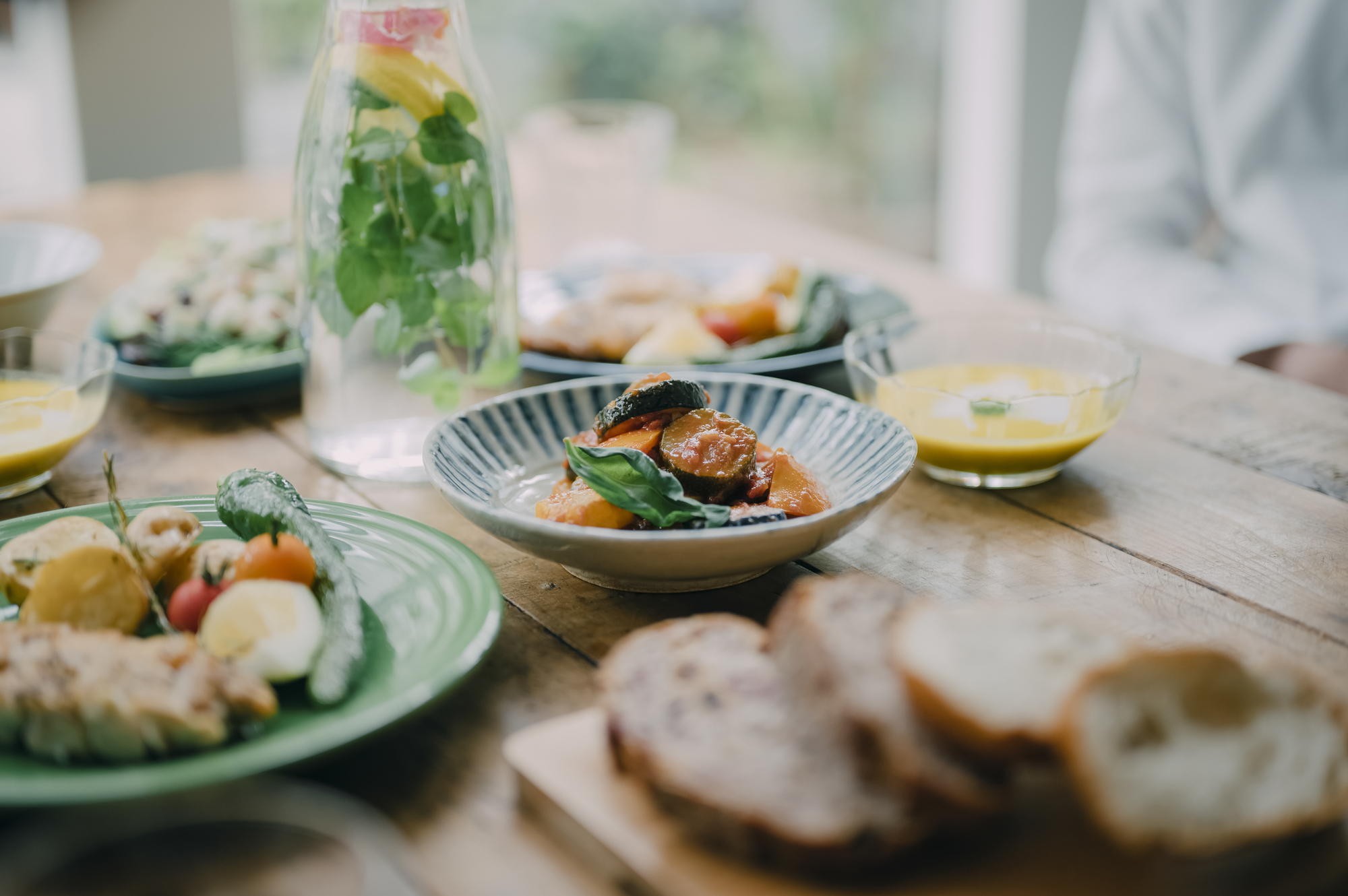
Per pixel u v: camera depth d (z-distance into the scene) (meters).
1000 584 0.73
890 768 0.57
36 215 1.36
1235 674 0.58
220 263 1.03
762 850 0.58
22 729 0.60
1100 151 1.45
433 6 0.78
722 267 1.11
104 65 1.92
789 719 0.60
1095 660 0.60
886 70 3.05
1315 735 0.58
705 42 3.24
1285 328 1.21
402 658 0.65
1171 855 0.56
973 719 0.57
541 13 3.16
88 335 0.98
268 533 0.69
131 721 0.59
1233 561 0.75
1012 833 0.59
